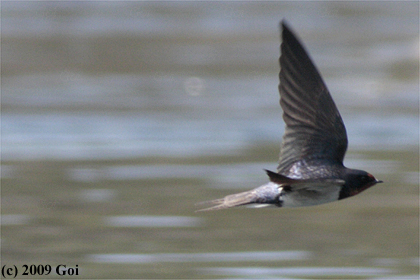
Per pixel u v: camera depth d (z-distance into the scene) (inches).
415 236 544.7
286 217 591.8
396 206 611.5
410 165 704.4
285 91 320.5
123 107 921.5
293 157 320.5
